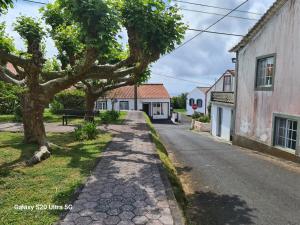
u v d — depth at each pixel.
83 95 25.34
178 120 37.88
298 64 9.87
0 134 12.02
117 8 8.25
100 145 10.42
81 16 7.52
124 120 20.42
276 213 5.63
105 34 7.50
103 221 4.47
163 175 6.89
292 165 9.73
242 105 14.48
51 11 11.43
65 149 9.55
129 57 9.25
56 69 14.76
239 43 14.02
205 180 7.96
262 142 12.43
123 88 40.66
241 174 8.57
